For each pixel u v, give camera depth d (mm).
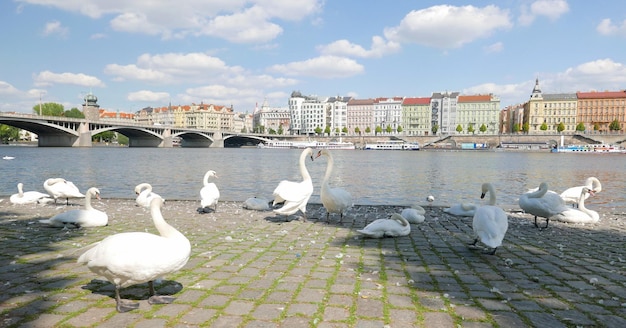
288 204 10227
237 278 5770
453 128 156250
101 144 150625
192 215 11836
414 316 4504
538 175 32875
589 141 107688
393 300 4980
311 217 11836
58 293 5066
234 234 9070
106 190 20062
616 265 6750
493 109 151375
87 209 9688
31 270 6008
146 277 4465
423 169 38750
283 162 48562
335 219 11492
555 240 8828
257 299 4945
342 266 6480
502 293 5285
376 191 21484
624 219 12102
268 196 18734
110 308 4617
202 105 187375
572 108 137625
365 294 5172
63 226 9414
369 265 6570
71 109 142500
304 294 5137
